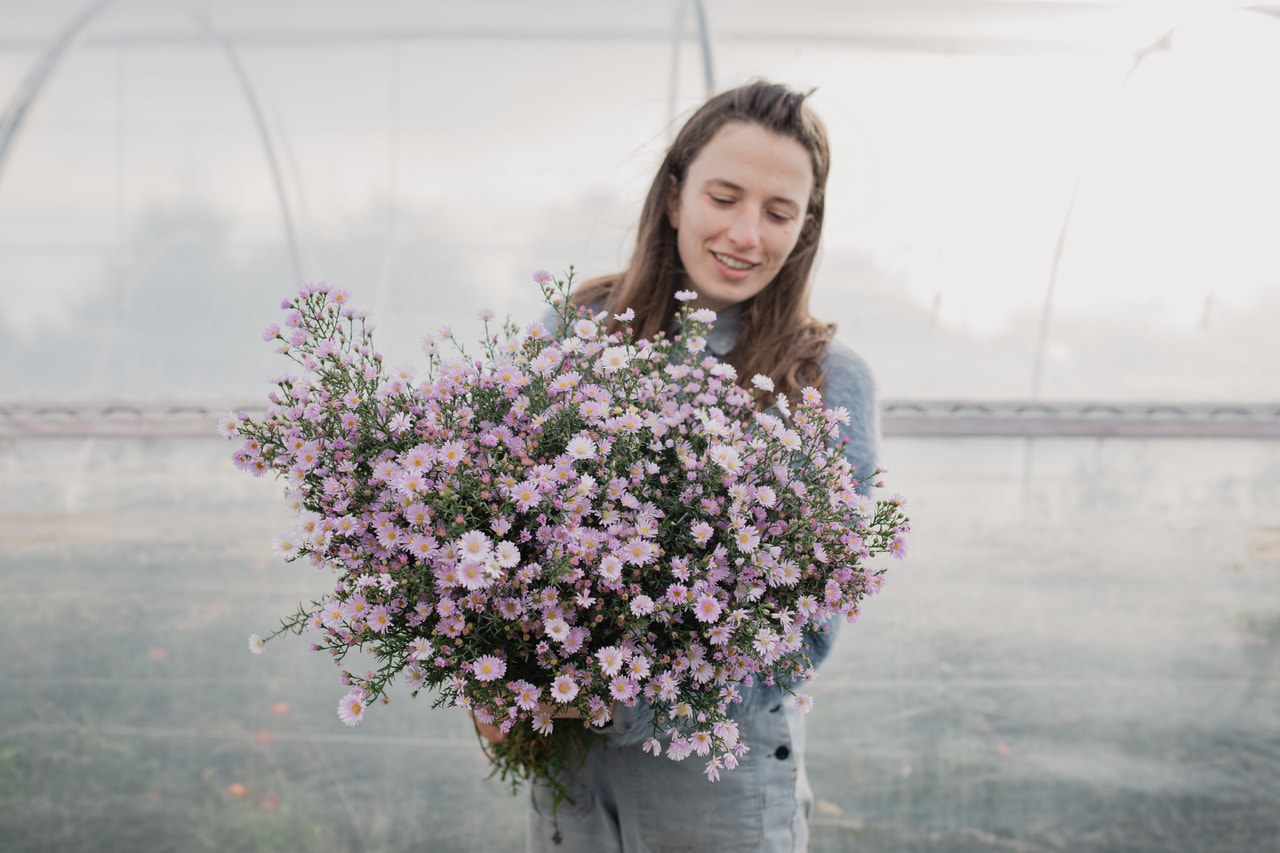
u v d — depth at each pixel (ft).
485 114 8.58
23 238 8.76
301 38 8.41
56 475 8.74
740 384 4.62
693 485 3.41
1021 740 8.42
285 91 8.57
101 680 8.58
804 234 4.82
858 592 3.51
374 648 3.27
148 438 8.75
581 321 3.66
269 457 3.53
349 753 8.42
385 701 3.25
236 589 8.66
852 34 8.37
